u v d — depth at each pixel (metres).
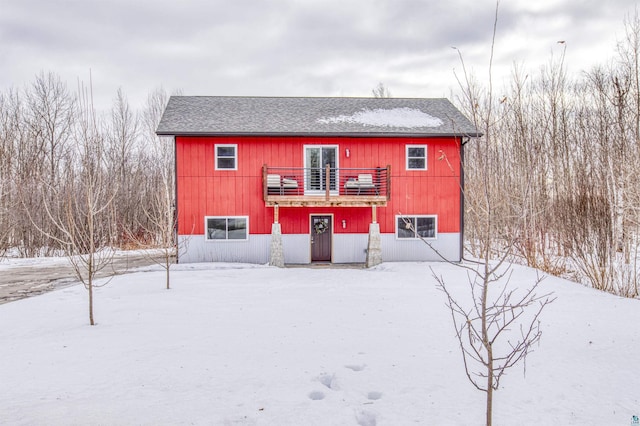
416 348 5.92
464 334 6.66
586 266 12.12
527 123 21.19
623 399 4.22
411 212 16.75
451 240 16.83
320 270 14.37
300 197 15.45
